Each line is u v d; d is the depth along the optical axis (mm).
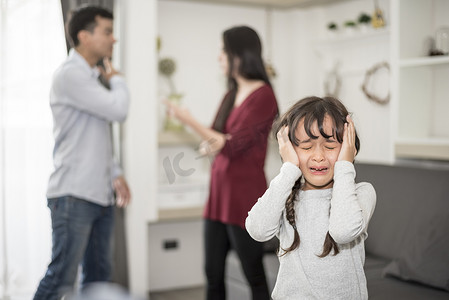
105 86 2979
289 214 1558
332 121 1520
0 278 3129
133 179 3438
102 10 2697
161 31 3967
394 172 2926
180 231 3992
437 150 2996
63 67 2592
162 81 3979
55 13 3170
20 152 3143
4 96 3098
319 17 4277
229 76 2539
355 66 3988
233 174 2410
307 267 1518
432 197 2648
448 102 3297
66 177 2547
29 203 3176
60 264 2535
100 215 2654
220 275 2547
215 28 4156
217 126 2568
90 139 2607
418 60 3100
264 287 2443
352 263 1522
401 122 3250
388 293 2285
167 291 3906
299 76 4359
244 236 2393
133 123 3414
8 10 3082
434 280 2309
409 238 2545
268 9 4328
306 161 1546
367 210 1530
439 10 3311
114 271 3393
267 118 2441
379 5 3777
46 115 3174
